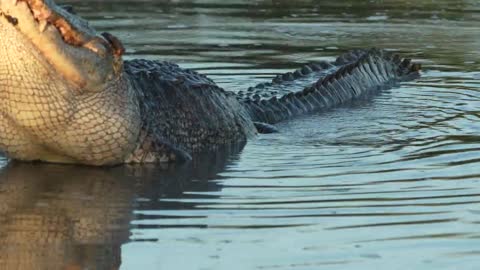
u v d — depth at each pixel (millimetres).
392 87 25219
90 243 13180
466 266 12062
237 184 15953
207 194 15375
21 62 16000
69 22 16094
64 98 16406
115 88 16953
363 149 18375
